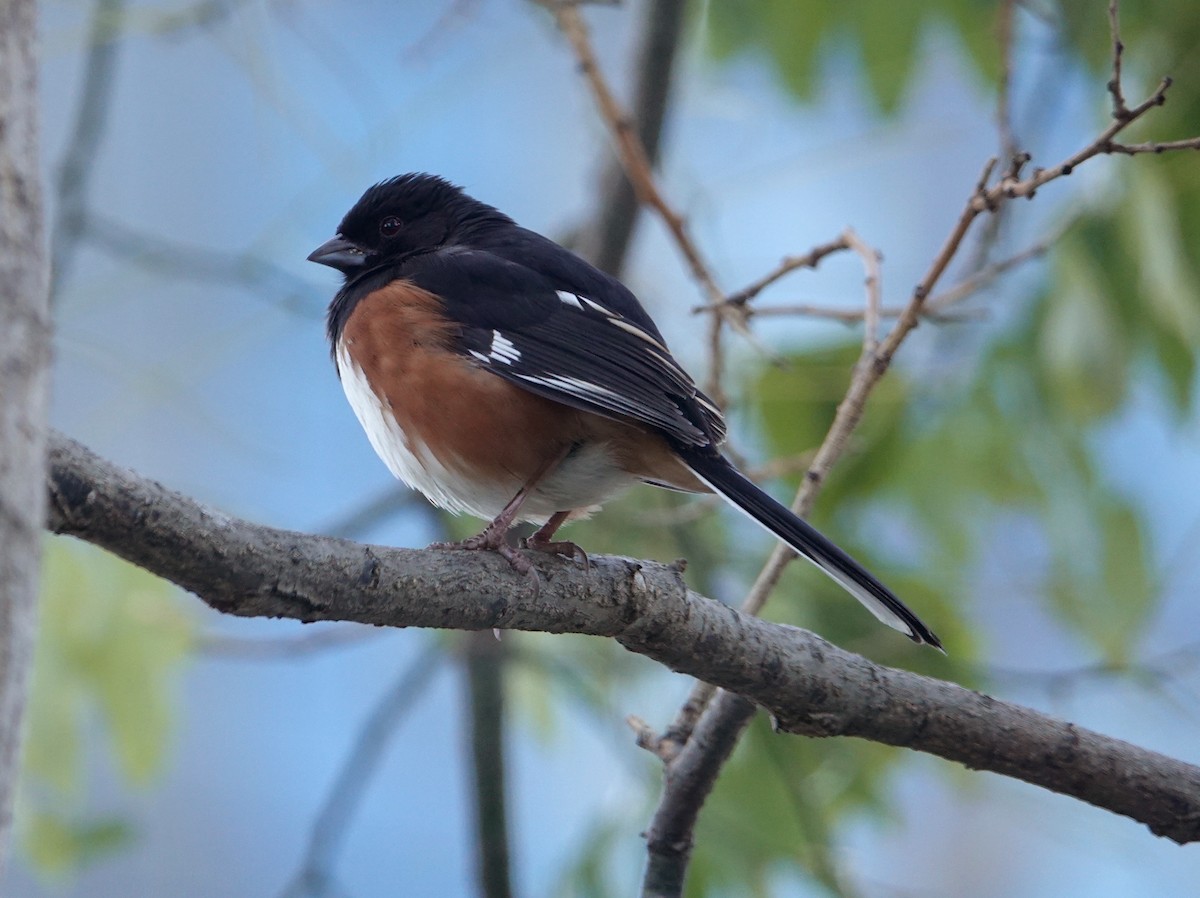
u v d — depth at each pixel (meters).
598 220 11.02
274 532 5.17
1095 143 6.64
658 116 10.84
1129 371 9.59
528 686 11.37
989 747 6.45
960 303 10.11
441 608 5.68
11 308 3.46
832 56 11.42
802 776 10.09
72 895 16.02
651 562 6.35
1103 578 10.46
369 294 8.24
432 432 7.90
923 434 10.56
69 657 9.41
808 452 10.38
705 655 6.23
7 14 3.58
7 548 3.33
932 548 10.68
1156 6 9.69
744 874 9.62
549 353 7.88
